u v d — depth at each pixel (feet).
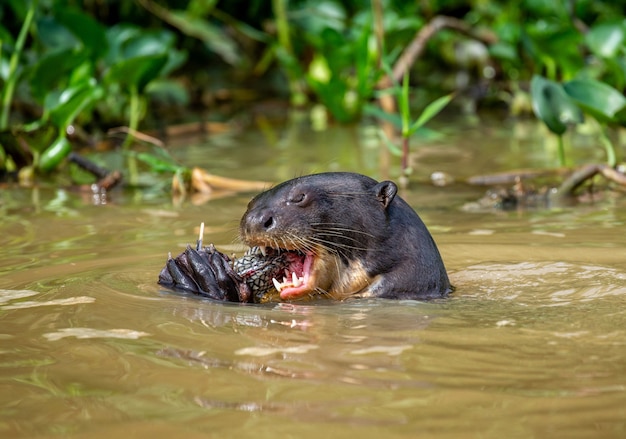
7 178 52.08
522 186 45.37
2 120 55.72
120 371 21.81
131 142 62.13
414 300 28.58
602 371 21.48
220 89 84.84
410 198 45.55
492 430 18.33
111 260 33.45
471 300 28.30
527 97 74.13
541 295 28.58
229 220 40.81
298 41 80.33
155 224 40.34
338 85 69.41
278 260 29.84
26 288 29.50
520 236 37.22
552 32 64.23
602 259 33.01
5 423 19.04
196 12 82.12
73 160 51.34
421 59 92.58
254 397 20.08
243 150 60.08
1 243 36.99
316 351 23.08
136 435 18.31
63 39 63.10
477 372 21.52
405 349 23.20
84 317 26.16
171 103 75.51
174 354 22.95
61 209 44.01
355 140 63.67
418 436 18.07
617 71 60.18
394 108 73.20
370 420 18.84
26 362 22.59
